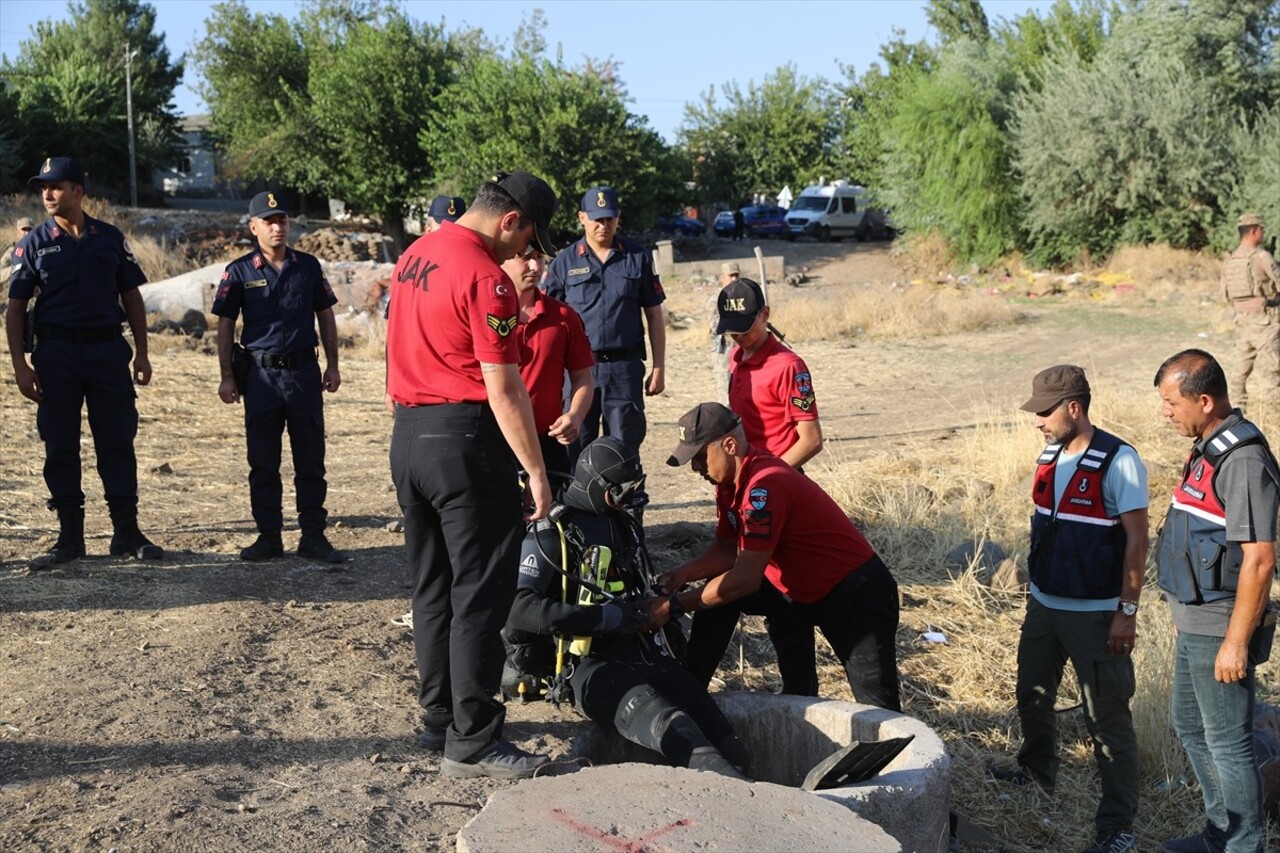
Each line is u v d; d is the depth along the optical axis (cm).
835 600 455
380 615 577
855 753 357
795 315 2216
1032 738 530
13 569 613
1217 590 446
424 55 3950
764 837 303
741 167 5722
